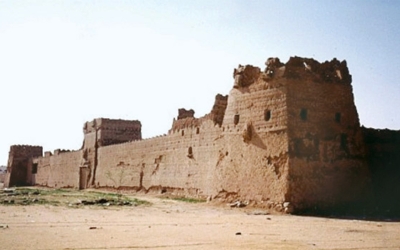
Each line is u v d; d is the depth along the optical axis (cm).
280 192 2891
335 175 3055
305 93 3106
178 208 3138
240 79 3434
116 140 6781
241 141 3328
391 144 3606
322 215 2817
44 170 8794
